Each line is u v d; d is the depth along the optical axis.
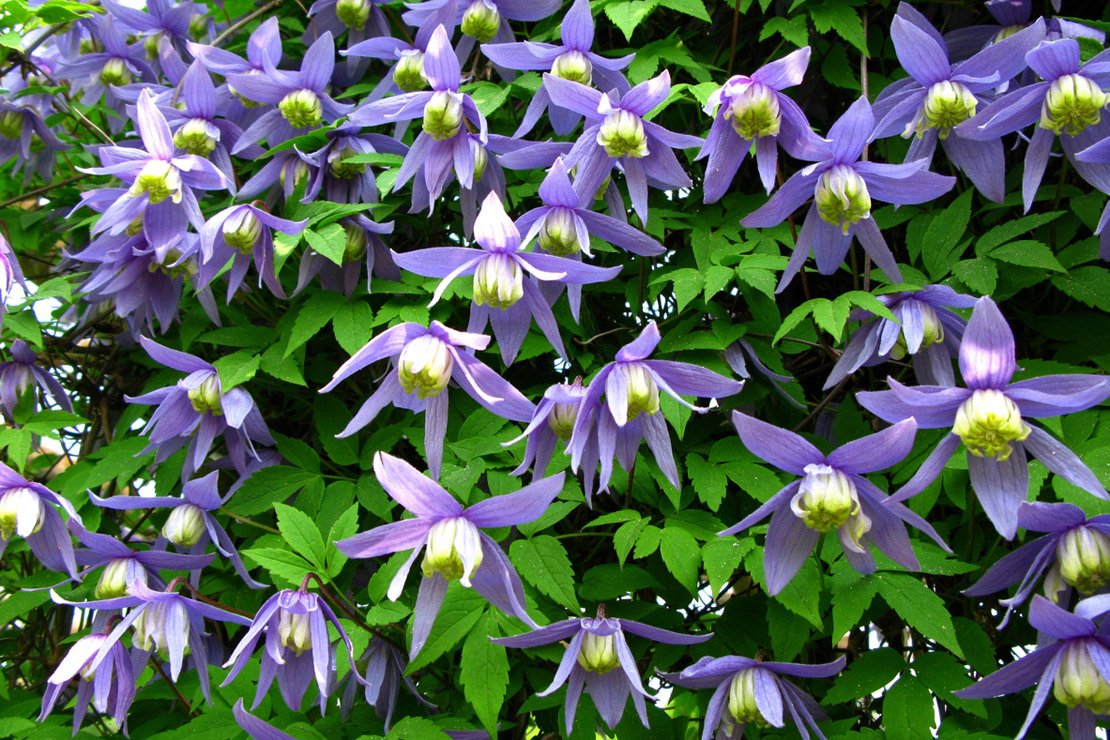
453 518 0.41
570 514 0.52
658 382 0.43
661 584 0.48
